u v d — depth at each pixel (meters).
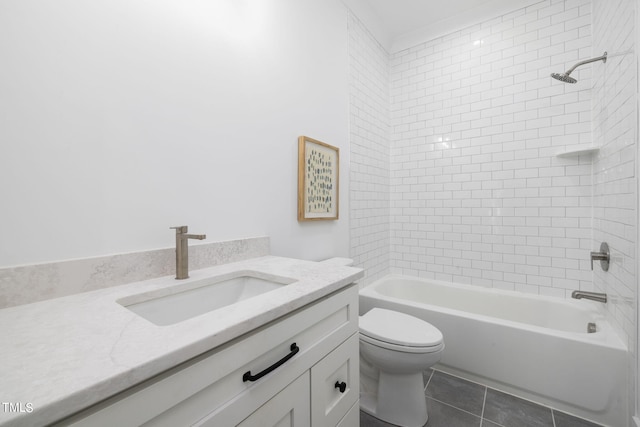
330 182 1.87
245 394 0.60
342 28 2.04
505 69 2.17
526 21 2.09
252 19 1.36
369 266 2.39
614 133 1.48
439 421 1.39
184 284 0.90
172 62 1.04
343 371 0.94
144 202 0.96
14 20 0.70
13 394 0.35
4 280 0.67
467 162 2.34
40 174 0.74
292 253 1.59
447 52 2.42
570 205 1.96
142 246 0.95
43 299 0.72
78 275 0.78
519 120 2.12
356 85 2.21
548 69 2.02
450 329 1.76
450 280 2.43
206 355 0.53
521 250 2.13
